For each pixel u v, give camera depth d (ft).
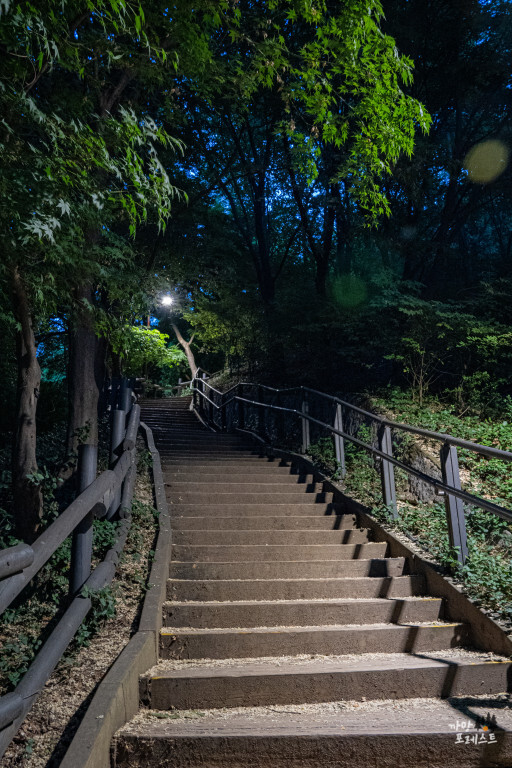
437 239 42.78
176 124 31.17
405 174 38.22
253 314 47.62
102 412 45.78
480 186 42.47
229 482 24.68
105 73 22.94
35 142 14.83
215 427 50.21
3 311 18.47
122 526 16.92
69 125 11.89
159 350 68.08
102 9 13.57
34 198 11.98
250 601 14.74
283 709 10.38
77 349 26.53
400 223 43.37
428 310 32.55
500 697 10.96
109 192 13.43
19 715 7.55
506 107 42.93
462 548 15.02
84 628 11.32
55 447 34.27
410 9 39.93
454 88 42.29
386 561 16.53
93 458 12.81
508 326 32.96
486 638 12.54
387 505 19.57
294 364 45.88
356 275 47.85
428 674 11.12
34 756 7.67
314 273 58.80
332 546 17.76
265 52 21.48
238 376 55.31
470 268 49.96
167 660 12.05
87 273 17.56
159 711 10.20
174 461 28.71
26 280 15.34
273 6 21.47
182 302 50.90
